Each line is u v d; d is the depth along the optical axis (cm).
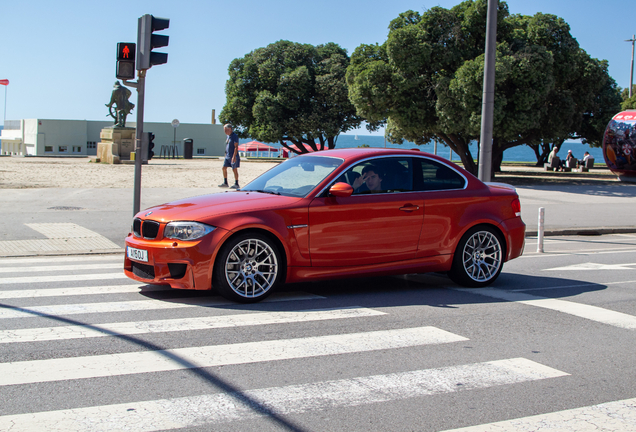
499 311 627
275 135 5100
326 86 5081
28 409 356
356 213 658
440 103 2714
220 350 475
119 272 809
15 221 1238
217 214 607
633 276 862
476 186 747
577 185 2747
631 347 509
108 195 1703
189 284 595
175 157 5922
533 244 1245
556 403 384
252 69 5297
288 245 627
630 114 3111
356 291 709
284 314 589
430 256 707
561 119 3025
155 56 1018
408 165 713
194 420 346
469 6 2845
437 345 502
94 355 456
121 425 336
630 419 362
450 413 365
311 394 390
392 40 2752
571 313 624
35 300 634
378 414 361
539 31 2861
